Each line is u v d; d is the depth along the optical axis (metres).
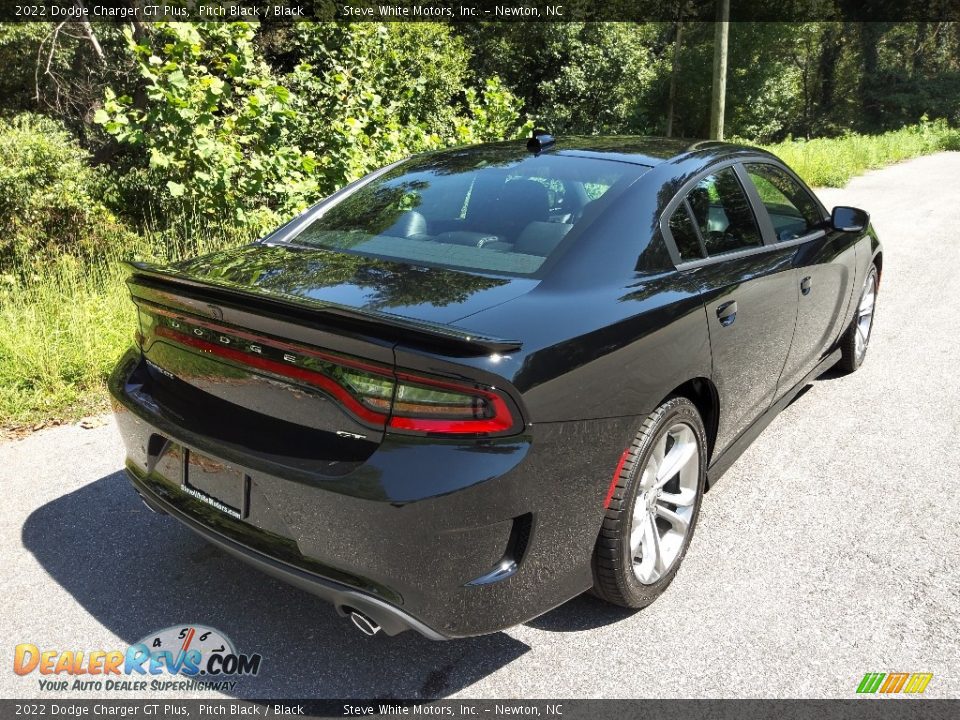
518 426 2.05
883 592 2.85
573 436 2.20
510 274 2.50
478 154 3.38
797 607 2.76
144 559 3.01
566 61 37.16
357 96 8.94
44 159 7.45
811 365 4.22
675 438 2.78
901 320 6.37
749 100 41.03
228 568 2.97
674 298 2.64
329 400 2.10
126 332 5.16
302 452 2.14
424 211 2.97
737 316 2.98
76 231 7.13
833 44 47.91
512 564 2.17
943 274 8.09
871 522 3.33
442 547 2.03
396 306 2.26
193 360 2.42
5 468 3.72
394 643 2.58
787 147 18.72
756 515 3.38
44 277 6.14
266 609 2.74
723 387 2.97
